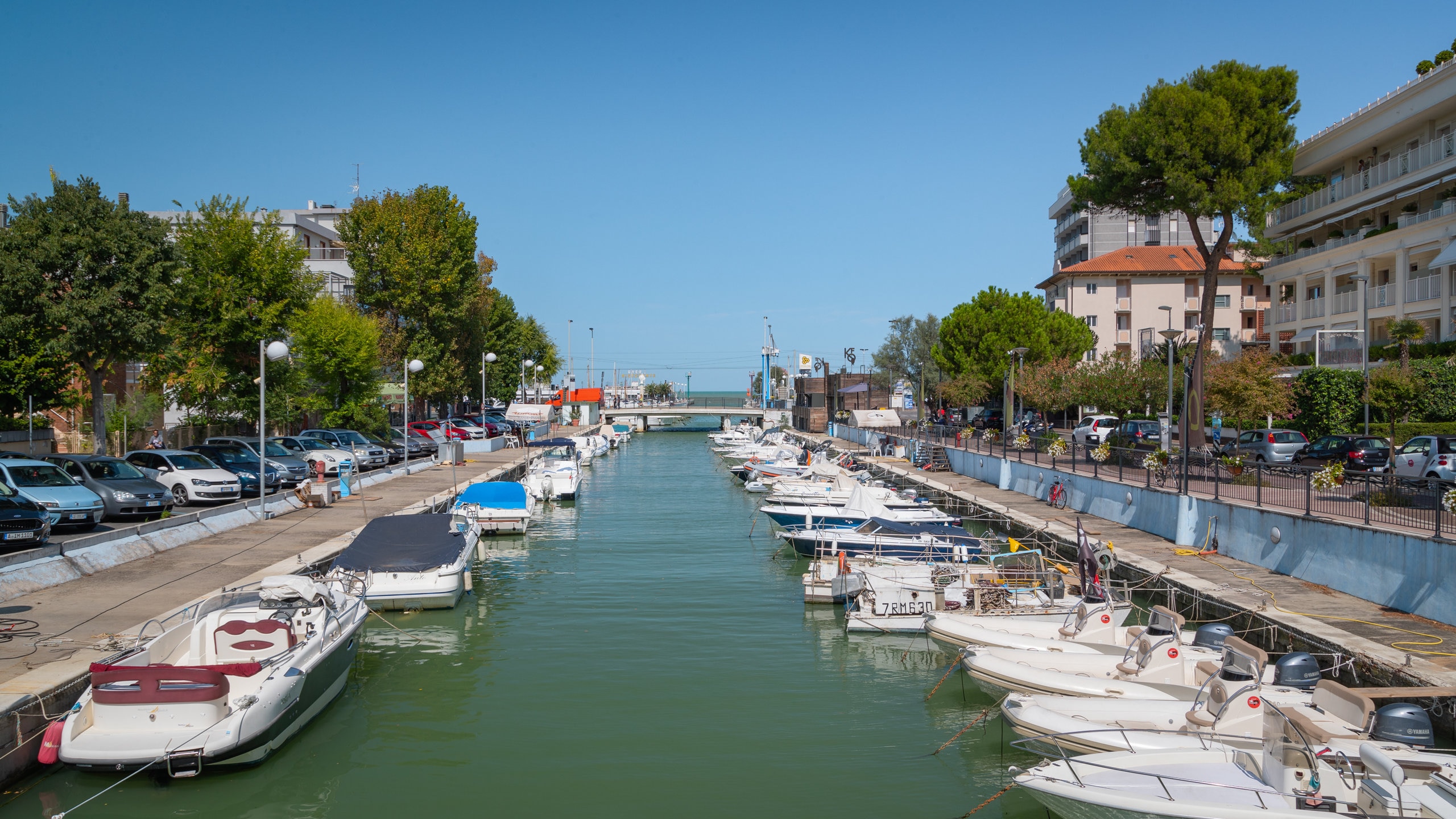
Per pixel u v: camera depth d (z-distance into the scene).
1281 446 29.86
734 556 28.17
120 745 10.61
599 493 47.28
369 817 10.81
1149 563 20.25
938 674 16.44
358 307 60.09
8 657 12.37
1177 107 38.31
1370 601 16.11
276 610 14.15
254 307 38.38
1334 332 38.91
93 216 27.88
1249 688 10.80
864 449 63.16
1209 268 39.12
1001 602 18.06
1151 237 82.56
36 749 10.97
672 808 11.12
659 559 27.64
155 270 28.38
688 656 17.44
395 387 51.72
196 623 13.24
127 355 28.95
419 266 59.12
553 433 83.69
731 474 58.22
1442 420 31.95
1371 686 12.33
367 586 19.09
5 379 30.25
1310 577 17.91
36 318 27.34
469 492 31.31
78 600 15.94
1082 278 73.38
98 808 10.76
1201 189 36.94
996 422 66.62
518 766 12.30
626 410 121.75
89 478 22.84
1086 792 9.43
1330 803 8.89
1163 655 12.94
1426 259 39.41
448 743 13.06
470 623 19.80
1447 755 8.73
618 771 12.17
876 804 11.26
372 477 37.53
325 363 46.88
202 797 11.24
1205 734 10.77
